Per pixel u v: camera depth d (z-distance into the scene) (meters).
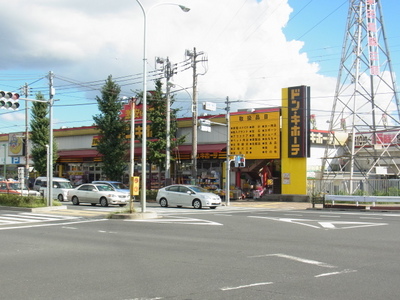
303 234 12.77
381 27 30.77
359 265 8.12
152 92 33.56
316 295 5.98
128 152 37.72
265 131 32.28
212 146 34.06
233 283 6.70
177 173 36.56
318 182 30.56
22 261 8.67
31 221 16.95
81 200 27.06
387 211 23.53
